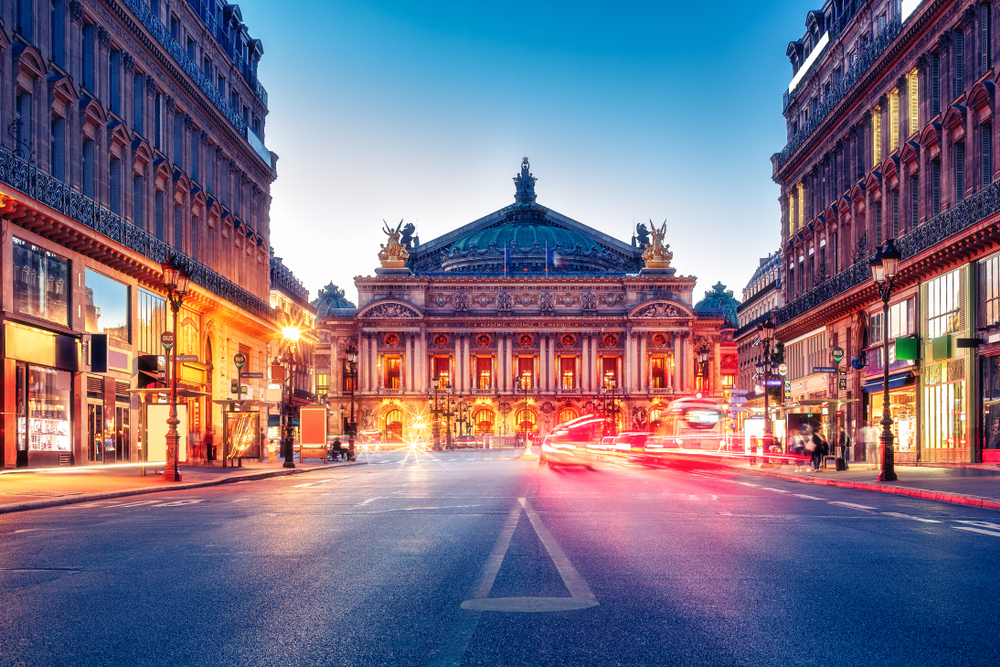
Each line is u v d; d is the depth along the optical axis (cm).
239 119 5538
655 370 13888
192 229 4806
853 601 826
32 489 2325
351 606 810
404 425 13612
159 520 1639
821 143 5309
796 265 5850
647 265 14275
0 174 2867
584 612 780
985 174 3425
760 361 6694
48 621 750
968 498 2017
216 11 5406
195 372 4666
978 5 3450
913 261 3850
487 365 14038
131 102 4022
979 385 3462
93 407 3644
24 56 3094
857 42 4853
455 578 962
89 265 3606
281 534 1388
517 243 16125
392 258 14388
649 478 3247
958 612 777
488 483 2930
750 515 1689
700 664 609
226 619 755
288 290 10506
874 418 4638
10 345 3009
